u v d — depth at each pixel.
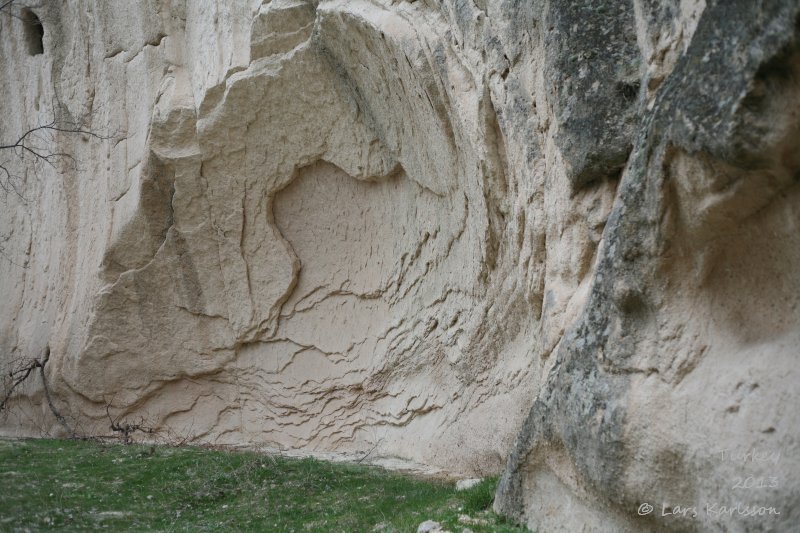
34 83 14.21
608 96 5.11
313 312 11.70
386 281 10.73
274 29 10.22
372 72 9.23
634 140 4.64
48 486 7.66
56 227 13.70
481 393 8.67
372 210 11.02
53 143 13.64
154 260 12.18
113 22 12.62
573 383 4.66
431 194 9.56
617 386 4.34
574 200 5.46
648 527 4.25
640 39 4.95
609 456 4.31
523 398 7.68
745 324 3.89
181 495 7.62
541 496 5.21
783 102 3.38
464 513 5.75
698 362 3.99
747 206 3.75
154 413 12.66
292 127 10.87
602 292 4.48
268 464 8.78
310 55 10.01
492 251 7.95
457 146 8.10
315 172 11.42
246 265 11.93
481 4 7.02
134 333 12.48
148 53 11.97
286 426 11.86
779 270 3.75
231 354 12.30
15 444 10.67
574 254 5.45
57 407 13.12
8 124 14.99
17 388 13.65
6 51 14.88
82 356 12.54
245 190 11.60
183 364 12.45
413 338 10.06
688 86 3.75
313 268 11.69
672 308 4.14
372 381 10.78
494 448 8.03
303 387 11.66
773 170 3.54
